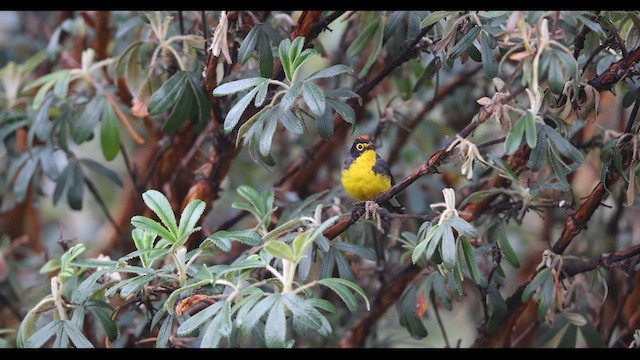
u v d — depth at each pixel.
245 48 6.19
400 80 8.19
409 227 9.16
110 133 7.56
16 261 9.19
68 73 7.67
